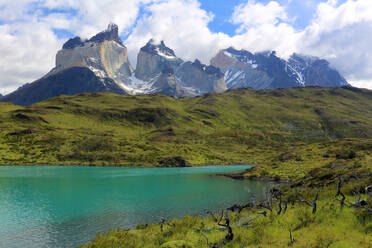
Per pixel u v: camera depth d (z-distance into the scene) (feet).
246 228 83.46
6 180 345.92
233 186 314.55
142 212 190.19
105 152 652.07
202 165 614.34
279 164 434.71
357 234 61.52
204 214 179.93
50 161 574.15
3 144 652.07
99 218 175.01
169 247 67.51
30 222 167.02
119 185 323.37
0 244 131.23
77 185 318.65
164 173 464.24
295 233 68.74
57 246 128.06
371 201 79.61
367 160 227.20
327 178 188.03
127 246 88.94
